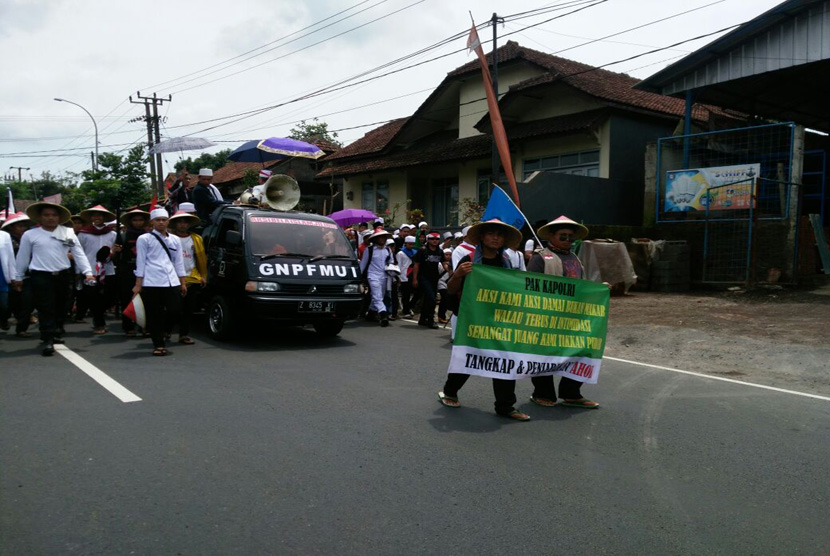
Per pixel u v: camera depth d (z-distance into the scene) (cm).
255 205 1073
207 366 729
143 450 445
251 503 364
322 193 3259
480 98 2280
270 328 1049
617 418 559
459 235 1311
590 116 1864
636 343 966
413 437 490
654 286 1515
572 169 1967
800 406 603
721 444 488
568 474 422
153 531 329
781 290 1367
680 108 2058
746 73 1553
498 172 1962
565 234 618
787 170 1497
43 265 773
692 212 1606
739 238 1509
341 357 812
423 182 2564
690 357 864
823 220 1819
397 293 1226
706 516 363
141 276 780
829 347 849
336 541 323
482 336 556
